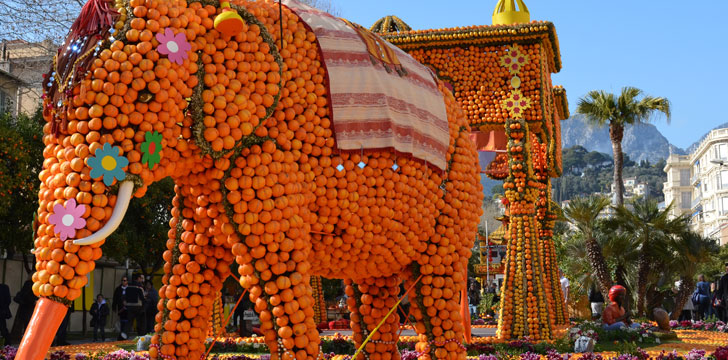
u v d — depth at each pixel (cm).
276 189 481
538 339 1175
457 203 617
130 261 2161
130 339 1569
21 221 1463
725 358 833
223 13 463
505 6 1268
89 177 416
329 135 525
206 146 460
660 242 1902
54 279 398
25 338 388
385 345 646
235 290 1381
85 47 432
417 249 596
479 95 1139
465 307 656
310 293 491
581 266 2052
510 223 1212
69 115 425
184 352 514
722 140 7512
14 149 1379
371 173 543
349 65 546
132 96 429
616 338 1211
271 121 496
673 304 2117
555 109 1579
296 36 530
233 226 481
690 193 9244
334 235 534
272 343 487
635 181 15375
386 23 1288
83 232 409
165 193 1814
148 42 438
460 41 1129
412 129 573
